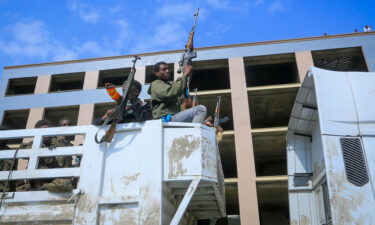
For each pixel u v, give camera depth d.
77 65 28.19
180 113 4.38
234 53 26.55
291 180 6.27
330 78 5.13
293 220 5.96
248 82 30.52
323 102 4.89
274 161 28.09
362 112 4.88
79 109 25.98
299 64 25.17
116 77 28.66
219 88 31.03
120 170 3.76
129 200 3.55
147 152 3.74
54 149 4.07
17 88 30.73
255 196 21.08
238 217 26.45
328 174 4.46
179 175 3.64
